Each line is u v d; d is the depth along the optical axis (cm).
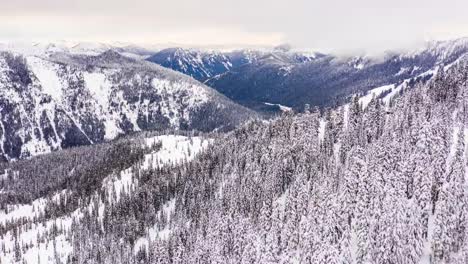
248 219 16388
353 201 13712
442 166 13150
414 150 14212
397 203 11875
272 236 14275
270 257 13212
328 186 14625
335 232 12838
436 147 13488
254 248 14288
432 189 12812
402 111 18325
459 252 11288
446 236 11356
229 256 15925
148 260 19775
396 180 13062
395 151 14825
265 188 18362
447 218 11512
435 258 11362
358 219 12769
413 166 13700
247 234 15112
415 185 12694
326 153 19100
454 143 15038
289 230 14462
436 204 12650
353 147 17638
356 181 13962
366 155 16175
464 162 13550
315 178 17038
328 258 11769
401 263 11431
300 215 15012
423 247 11875
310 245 13088
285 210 15875
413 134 15350
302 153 19175
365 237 12075
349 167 15325
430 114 17250
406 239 11575
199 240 17138
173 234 19625
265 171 19975
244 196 18812
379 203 12538
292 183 17788
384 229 11744
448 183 12406
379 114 19275
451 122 16588
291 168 18538
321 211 13612
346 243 12119
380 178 13525
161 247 17638
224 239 16350
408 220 11750
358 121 19588
